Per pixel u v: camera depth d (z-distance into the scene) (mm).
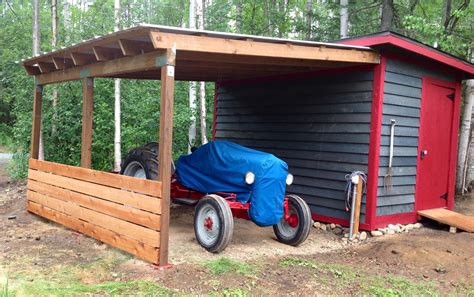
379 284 4855
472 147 11367
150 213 5176
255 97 8961
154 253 5098
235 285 4551
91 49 6219
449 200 8391
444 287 4879
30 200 8062
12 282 4539
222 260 5273
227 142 6688
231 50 5320
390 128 7023
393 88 7043
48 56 7148
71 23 14273
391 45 6609
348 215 7074
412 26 9930
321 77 7668
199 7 12711
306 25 16656
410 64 7340
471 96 10406
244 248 6055
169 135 5008
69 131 12281
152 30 4773
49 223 7438
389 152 7047
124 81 13188
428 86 7730
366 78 6984
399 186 7293
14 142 14305
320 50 6125
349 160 7172
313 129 7766
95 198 6238
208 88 14406
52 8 13102
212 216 5781
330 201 7406
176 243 6137
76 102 12320
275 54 5703
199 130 14469
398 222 7305
